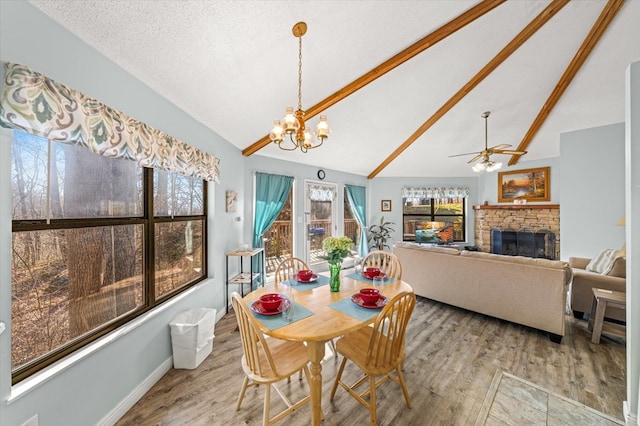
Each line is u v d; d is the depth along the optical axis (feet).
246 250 10.94
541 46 8.60
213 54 5.96
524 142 14.94
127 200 5.85
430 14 6.64
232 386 6.07
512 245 17.72
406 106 11.42
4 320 3.48
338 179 18.06
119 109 5.25
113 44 4.85
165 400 5.62
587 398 5.60
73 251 4.70
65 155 4.56
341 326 4.54
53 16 4.01
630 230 4.78
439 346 7.82
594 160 11.97
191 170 7.45
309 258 16.03
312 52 6.79
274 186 13.57
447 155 17.21
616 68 9.12
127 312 5.77
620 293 8.03
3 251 3.49
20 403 3.61
